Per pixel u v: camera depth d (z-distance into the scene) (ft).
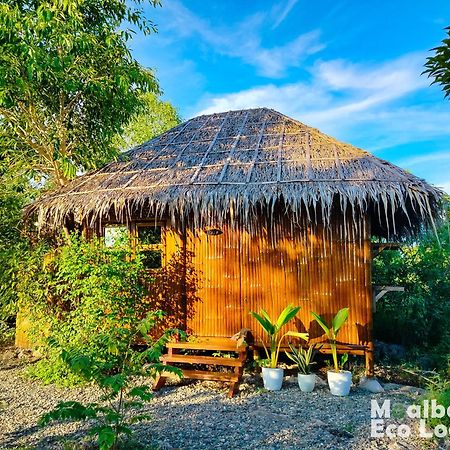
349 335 21.29
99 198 23.77
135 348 24.31
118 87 28.66
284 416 16.12
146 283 24.29
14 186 32.12
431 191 19.95
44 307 23.49
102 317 20.77
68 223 26.27
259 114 31.22
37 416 16.78
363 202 20.97
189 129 31.30
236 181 22.48
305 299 22.15
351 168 22.02
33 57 22.12
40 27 22.57
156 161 27.14
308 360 20.10
